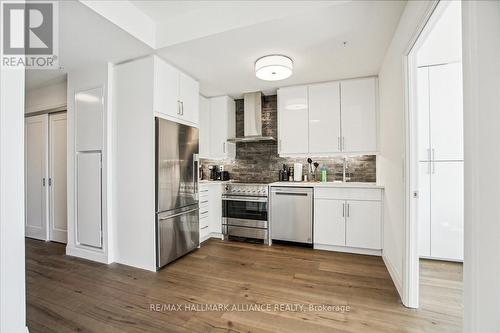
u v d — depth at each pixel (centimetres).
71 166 293
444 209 268
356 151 319
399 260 203
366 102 315
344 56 255
